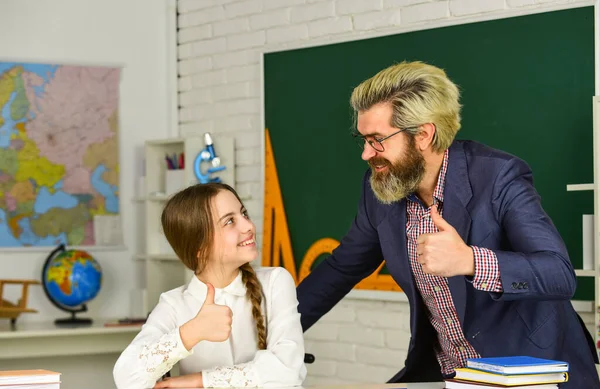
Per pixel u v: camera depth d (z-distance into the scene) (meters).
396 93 2.19
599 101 3.29
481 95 3.86
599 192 3.28
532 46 3.71
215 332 1.94
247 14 4.81
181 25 5.17
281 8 4.64
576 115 3.58
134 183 5.14
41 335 4.11
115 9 5.13
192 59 5.11
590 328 3.53
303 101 4.52
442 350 2.49
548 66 3.66
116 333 4.38
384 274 4.16
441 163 2.27
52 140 4.93
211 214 2.13
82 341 4.31
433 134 2.21
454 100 2.25
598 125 3.29
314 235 4.46
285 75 4.61
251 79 4.79
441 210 2.29
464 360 2.40
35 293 4.83
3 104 4.84
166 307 2.18
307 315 2.64
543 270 1.94
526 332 2.19
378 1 4.22
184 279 4.92
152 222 4.94
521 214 2.12
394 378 2.51
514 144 3.76
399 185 2.22
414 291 2.38
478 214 2.18
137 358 1.97
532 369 1.85
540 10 3.67
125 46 5.15
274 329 2.16
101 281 4.61
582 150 3.56
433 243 1.90
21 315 4.79
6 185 4.82
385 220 2.39
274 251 4.62
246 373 2.05
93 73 5.05
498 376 1.83
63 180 4.95
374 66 4.23
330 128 4.39
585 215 3.36
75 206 4.97
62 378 4.56
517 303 2.20
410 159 2.21
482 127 3.87
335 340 4.39
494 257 1.92
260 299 2.19
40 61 4.93
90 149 5.03
